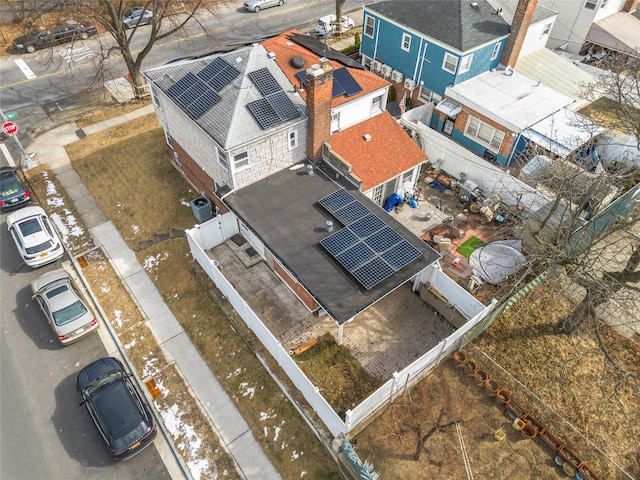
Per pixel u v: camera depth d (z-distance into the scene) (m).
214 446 17.55
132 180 28.23
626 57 36.00
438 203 27.05
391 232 20.41
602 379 19.44
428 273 21.00
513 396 18.67
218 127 21.08
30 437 17.73
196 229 22.45
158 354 20.27
